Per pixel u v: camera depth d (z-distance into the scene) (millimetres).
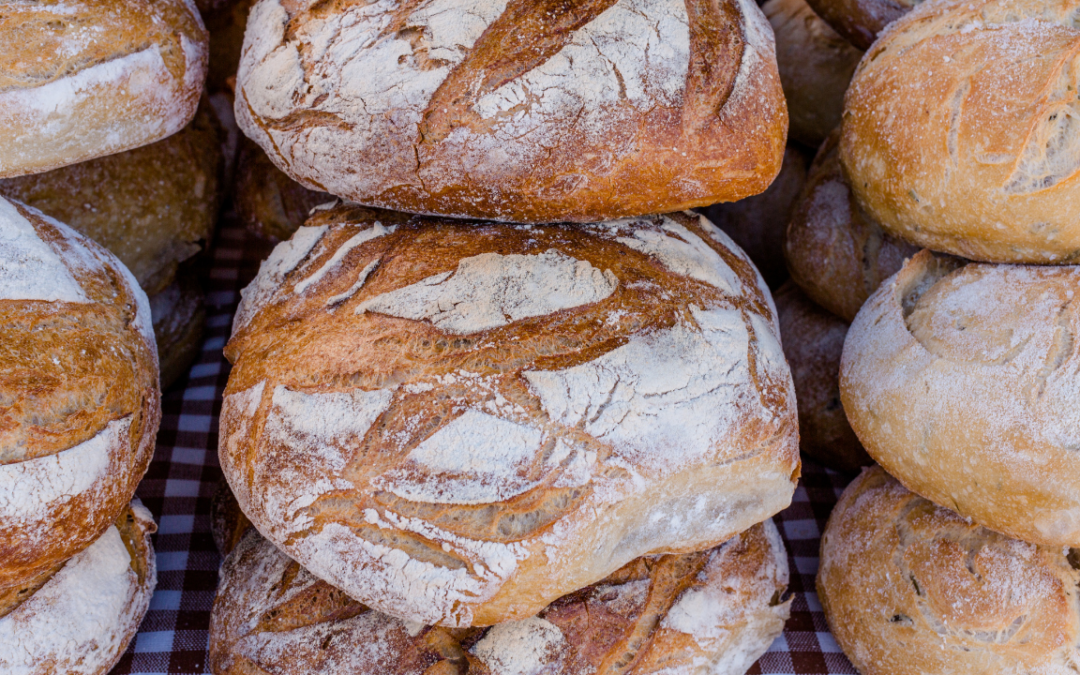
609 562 627
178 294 816
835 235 779
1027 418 619
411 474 611
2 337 616
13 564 606
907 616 683
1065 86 635
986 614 657
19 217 658
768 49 667
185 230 796
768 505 655
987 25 668
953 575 672
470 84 621
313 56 645
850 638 712
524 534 608
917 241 705
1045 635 649
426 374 621
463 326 626
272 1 670
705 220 729
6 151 638
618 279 646
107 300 668
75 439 620
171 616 717
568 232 667
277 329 658
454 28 625
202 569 742
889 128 685
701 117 632
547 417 612
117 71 654
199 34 710
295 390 637
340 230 681
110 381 639
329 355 637
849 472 828
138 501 697
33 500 604
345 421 622
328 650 657
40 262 646
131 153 771
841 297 785
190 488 776
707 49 644
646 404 618
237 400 657
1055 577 658
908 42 698
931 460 652
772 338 677
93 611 645
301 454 625
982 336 646
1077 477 610
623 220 683
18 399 606
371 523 615
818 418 808
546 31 625
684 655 674
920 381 655
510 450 609
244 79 672
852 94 724
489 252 649
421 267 646
